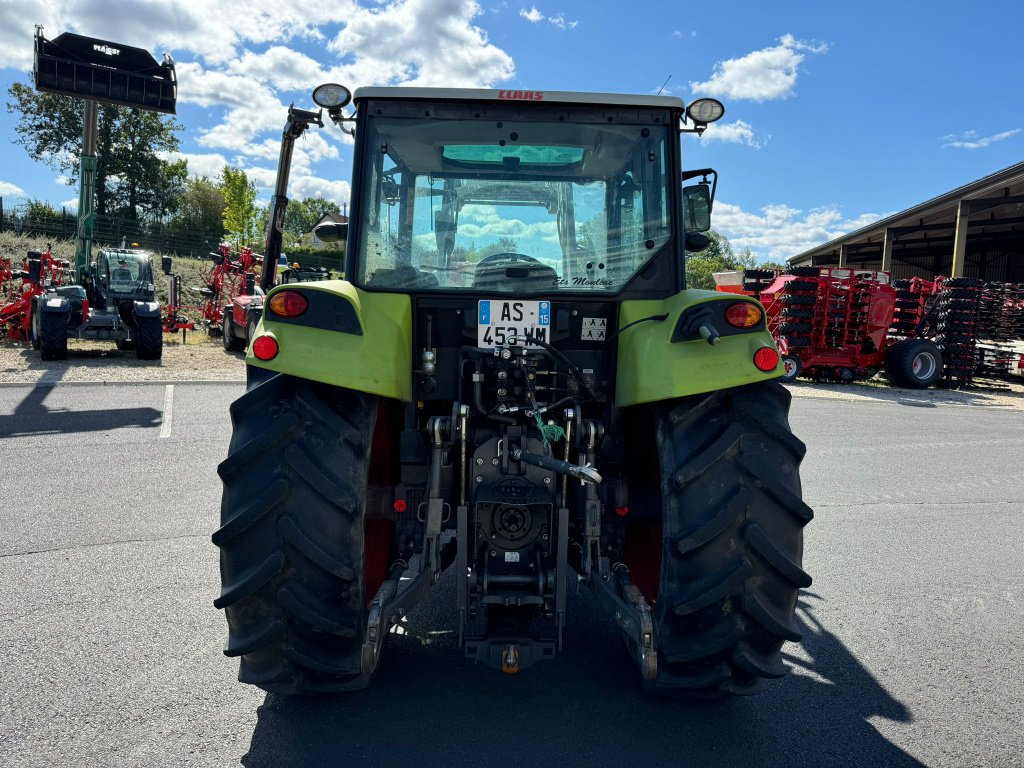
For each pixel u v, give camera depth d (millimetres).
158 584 3820
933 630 3568
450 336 2947
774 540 2361
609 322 2955
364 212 2936
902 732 2658
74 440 7184
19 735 2469
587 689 2900
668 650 2406
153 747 2432
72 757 2357
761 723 2695
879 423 10352
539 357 2797
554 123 2947
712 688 2527
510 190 2971
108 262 14805
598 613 3633
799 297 14586
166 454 6715
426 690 2867
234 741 2482
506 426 2756
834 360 14977
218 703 2715
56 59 14492
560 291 2930
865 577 4293
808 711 2791
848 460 7758
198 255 35375
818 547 4852
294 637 2371
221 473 2336
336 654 2406
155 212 56094
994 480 6914
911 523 5441
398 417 3127
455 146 2959
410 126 2941
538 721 2660
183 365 13109
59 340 12711
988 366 16641
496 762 2408
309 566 2320
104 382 10742
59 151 52625
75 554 4227
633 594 2568
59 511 5004
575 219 2969
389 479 3125
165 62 15438
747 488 2363
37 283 14578
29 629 3277
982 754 2527
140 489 5582
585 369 2945
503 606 2656
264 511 2291
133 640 3195
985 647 3387
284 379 2467
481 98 2891
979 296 15242
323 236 3408
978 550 4820
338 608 2350
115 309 14062
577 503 2869
